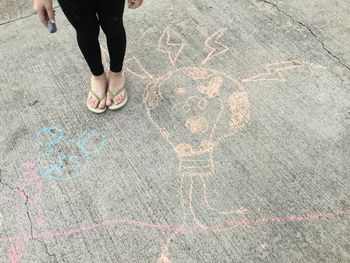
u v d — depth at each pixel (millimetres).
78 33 2043
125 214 1949
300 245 1802
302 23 2695
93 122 2301
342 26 2654
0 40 2770
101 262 1818
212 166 2076
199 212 1925
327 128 2170
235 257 1787
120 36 2117
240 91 2369
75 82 2494
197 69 2500
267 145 2129
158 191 2010
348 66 2438
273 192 1963
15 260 1850
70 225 1936
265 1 2857
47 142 2236
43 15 1926
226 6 2854
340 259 1756
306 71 2434
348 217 1867
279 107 2277
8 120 2346
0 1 3018
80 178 2088
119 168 2107
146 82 2461
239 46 2604
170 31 2734
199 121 2254
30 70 2580
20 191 2062
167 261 1798
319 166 2035
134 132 2242
